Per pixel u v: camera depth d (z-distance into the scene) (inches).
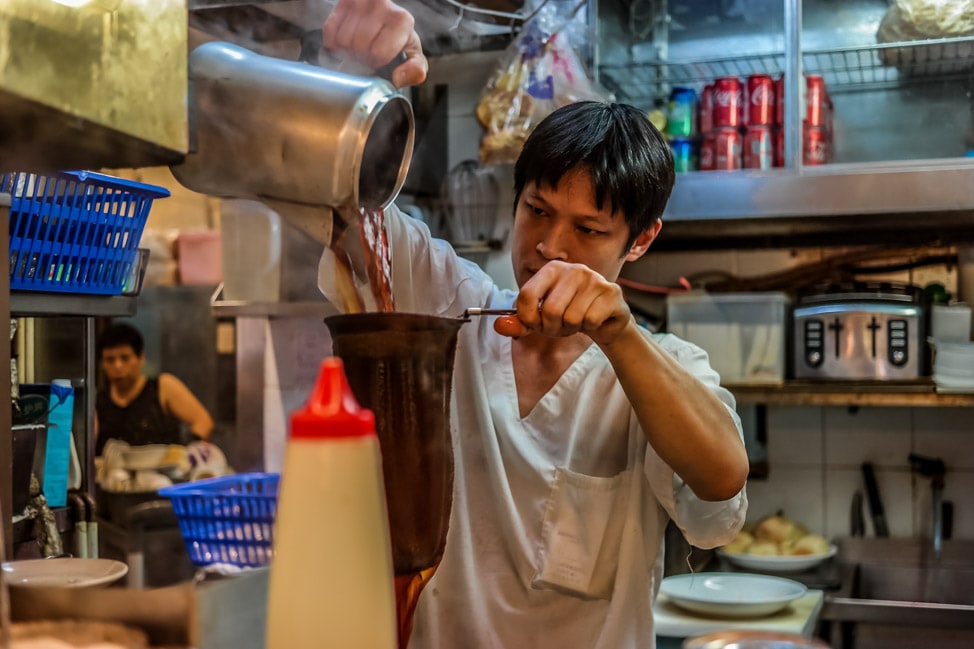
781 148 112.0
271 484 57.7
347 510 26.6
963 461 121.7
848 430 125.3
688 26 125.0
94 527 65.6
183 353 140.5
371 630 26.5
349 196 39.4
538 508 54.8
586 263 52.2
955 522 122.0
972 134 118.4
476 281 60.4
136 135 31.4
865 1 117.6
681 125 114.3
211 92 39.7
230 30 56.5
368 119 39.0
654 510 55.8
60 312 58.5
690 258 129.6
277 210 41.9
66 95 28.4
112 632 27.7
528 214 53.6
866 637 109.8
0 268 43.8
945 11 106.7
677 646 94.3
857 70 119.0
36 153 33.8
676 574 109.3
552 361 57.3
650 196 52.4
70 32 28.5
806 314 116.3
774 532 120.3
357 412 27.5
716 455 48.0
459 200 108.0
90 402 69.1
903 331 113.2
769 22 122.6
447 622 54.4
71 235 58.9
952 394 109.3
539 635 54.7
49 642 27.3
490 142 98.2
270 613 27.1
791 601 98.0
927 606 102.6
